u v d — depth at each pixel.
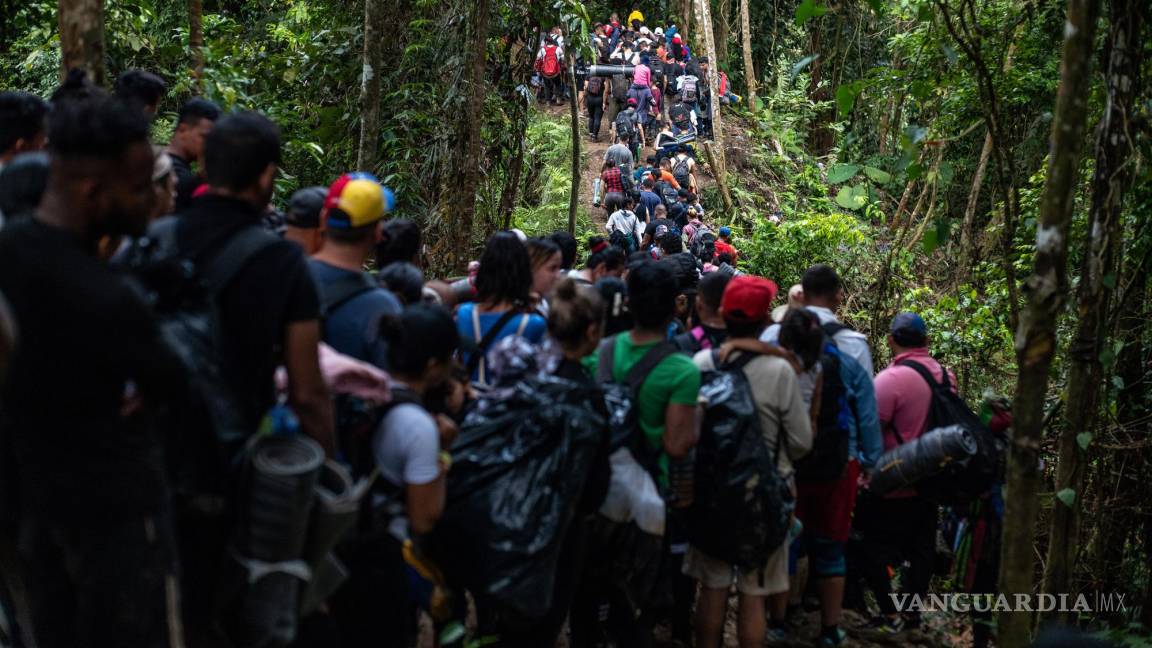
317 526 2.86
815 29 24.84
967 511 5.49
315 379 2.99
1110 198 5.00
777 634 5.37
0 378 2.18
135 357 2.46
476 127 10.00
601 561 4.28
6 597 3.16
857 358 5.15
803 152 24.00
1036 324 4.41
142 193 2.59
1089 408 5.26
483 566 3.59
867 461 5.14
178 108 10.12
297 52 12.02
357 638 3.52
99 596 2.54
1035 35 8.70
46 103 3.84
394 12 11.70
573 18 11.52
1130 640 5.59
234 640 2.89
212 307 2.90
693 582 5.15
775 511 4.45
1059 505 5.22
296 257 2.99
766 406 4.63
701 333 5.29
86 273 2.44
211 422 2.79
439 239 11.33
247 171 3.09
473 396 4.05
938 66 8.09
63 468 2.50
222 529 2.89
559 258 5.16
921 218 19.61
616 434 4.20
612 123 23.78
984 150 16.14
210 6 15.80
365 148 8.75
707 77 23.55
